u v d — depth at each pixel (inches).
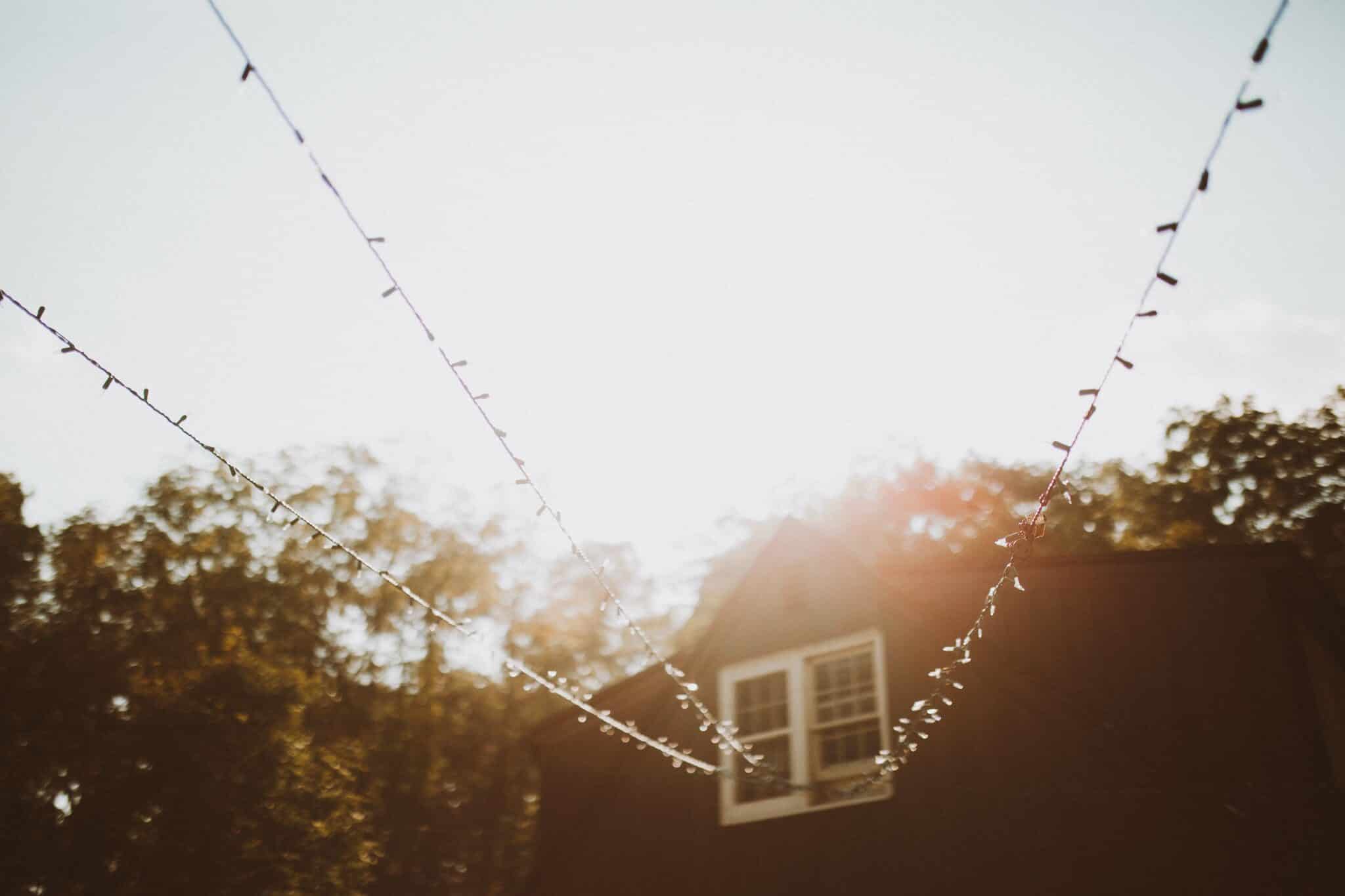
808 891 476.7
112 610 1026.1
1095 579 495.2
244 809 903.1
